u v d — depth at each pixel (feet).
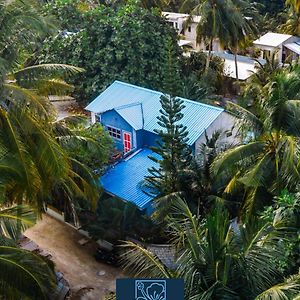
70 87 53.36
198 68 125.59
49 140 45.93
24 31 44.96
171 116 61.52
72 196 58.49
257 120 56.34
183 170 62.23
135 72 104.37
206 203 60.90
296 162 51.29
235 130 71.31
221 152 60.75
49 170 45.47
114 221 62.28
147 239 61.46
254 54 154.61
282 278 35.22
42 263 41.06
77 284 57.21
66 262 61.00
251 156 55.52
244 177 54.08
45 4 112.98
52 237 65.82
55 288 42.42
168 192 62.49
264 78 104.17
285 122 53.42
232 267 33.81
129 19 104.99
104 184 70.03
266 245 36.55
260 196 54.80
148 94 82.94
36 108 45.93
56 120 57.16
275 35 158.20
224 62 132.87
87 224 64.08
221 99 119.55
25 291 38.34
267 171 54.34
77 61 104.83
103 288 56.85
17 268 38.47
